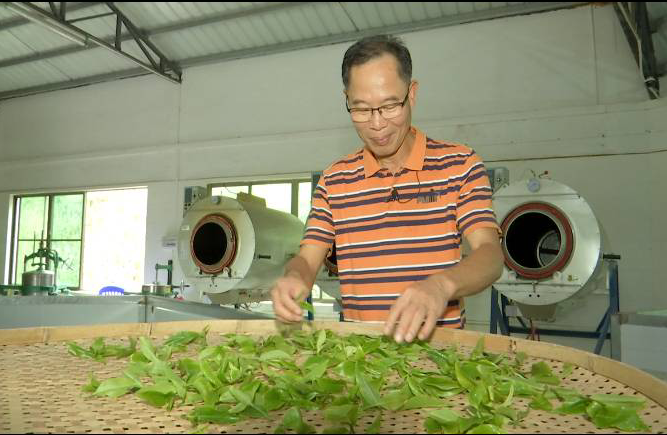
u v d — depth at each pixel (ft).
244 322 3.85
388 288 4.23
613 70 14.08
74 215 22.39
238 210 11.32
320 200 4.62
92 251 24.32
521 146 14.65
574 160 14.08
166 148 19.90
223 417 1.98
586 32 14.42
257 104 18.70
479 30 15.52
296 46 17.75
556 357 2.92
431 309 2.58
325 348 3.12
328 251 4.67
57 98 22.85
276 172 17.93
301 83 18.07
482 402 2.18
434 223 4.12
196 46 18.89
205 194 13.92
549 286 9.25
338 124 17.46
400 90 3.49
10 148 23.76
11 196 23.38
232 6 16.37
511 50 15.16
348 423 1.92
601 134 13.88
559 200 9.34
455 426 1.88
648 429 1.87
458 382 2.46
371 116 3.56
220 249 11.70
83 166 21.75
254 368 2.74
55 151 22.68
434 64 15.93
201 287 11.48
